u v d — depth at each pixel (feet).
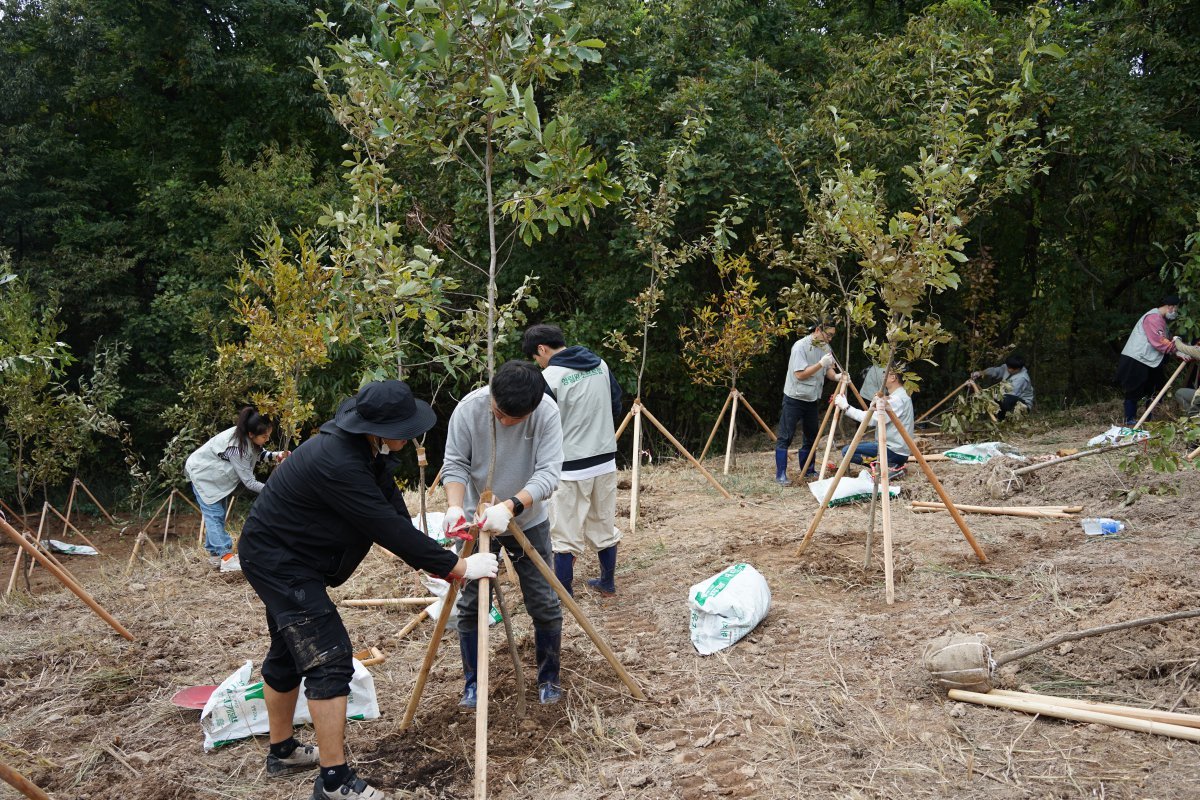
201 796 11.73
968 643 12.41
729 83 41.24
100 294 54.08
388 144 17.26
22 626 19.36
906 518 22.49
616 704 13.35
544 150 12.73
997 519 21.72
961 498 24.45
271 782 12.02
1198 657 12.57
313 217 50.49
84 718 14.40
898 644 14.46
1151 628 13.43
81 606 20.62
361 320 19.39
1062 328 49.88
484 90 12.24
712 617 15.17
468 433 12.87
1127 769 10.29
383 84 13.97
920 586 17.02
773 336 34.50
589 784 11.22
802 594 17.37
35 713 14.67
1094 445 27.66
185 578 22.70
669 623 16.49
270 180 52.13
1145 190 38.37
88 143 60.54
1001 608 15.43
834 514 23.65
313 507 10.99
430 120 13.91
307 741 13.15
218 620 18.84
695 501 27.61
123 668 16.34
